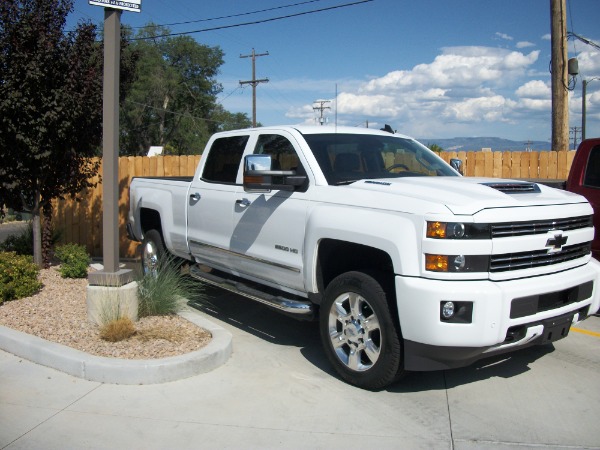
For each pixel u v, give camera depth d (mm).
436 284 4062
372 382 4566
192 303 7309
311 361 5406
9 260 6988
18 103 7387
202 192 6762
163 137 54281
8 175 7891
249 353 5609
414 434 3965
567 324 4590
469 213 4098
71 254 8141
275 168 5828
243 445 3822
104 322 5668
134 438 3912
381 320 4418
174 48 55375
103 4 5582
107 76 5770
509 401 4508
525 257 4332
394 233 4301
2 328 5688
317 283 5148
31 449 3750
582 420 4172
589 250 5094
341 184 5117
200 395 4598
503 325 4074
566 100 11164
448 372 5117
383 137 6180
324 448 3779
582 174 6988
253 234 5848
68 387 4723
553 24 11172
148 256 8148
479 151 10547
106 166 5816
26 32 7422
